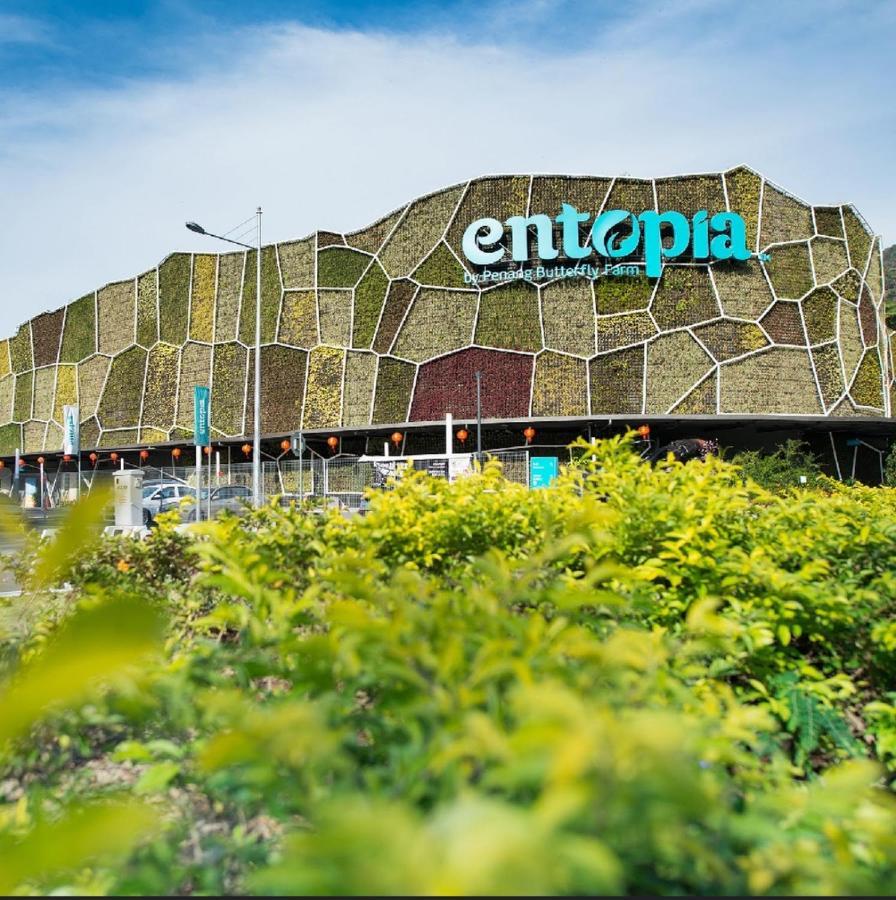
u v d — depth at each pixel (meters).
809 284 28.08
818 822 1.18
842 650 2.74
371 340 29.64
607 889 0.71
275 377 31.67
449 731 1.01
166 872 1.26
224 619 1.80
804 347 27.58
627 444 3.86
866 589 2.76
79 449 36.66
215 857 1.34
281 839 1.43
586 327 27.42
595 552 2.98
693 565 2.74
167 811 1.62
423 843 0.58
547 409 27.17
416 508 3.67
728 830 1.02
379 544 3.12
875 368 28.91
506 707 1.10
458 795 0.90
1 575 3.19
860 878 0.94
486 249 28.89
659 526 2.96
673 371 26.95
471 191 28.94
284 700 1.46
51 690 0.59
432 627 1.35
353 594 1.65
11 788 1.89
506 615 1.43
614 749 0.74
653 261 27.28
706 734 1.35
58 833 0.60
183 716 1.53
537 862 0.54
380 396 29.14
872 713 2.43
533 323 27.75
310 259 31.33
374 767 1.24
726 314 27.30
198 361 34.44
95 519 0.75
